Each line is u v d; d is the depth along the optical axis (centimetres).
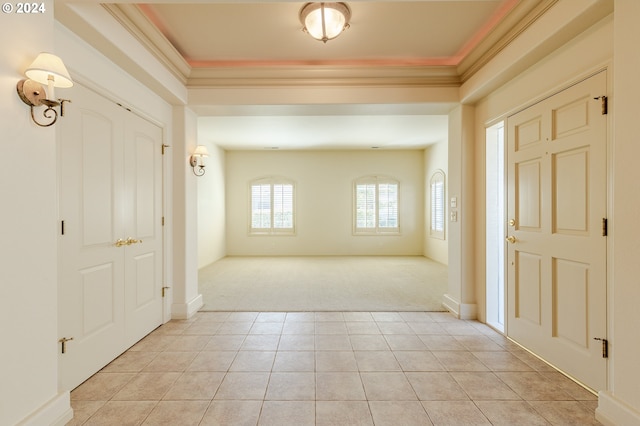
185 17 250
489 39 260
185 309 339
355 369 233
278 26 263
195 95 337
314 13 233
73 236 204
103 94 231
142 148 285
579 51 204
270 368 234
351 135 650
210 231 700
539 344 247
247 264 689
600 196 192
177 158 340
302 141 707
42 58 146
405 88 334
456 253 352
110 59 236
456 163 350
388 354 257
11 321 144
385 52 310
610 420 165
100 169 229
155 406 189
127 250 263
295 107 347
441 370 231
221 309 372
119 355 253
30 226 153
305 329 312
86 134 215
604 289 190
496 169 322
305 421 175
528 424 172
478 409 185
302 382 215
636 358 155
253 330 309
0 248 139
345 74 329
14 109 145
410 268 640
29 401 152
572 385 209
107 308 238
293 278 545
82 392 203
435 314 356
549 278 235
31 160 154
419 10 243
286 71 327
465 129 337
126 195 261
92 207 221
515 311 277
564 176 219
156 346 271
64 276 197
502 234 320
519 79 264
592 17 185
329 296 429
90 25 194
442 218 698
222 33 273
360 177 820
